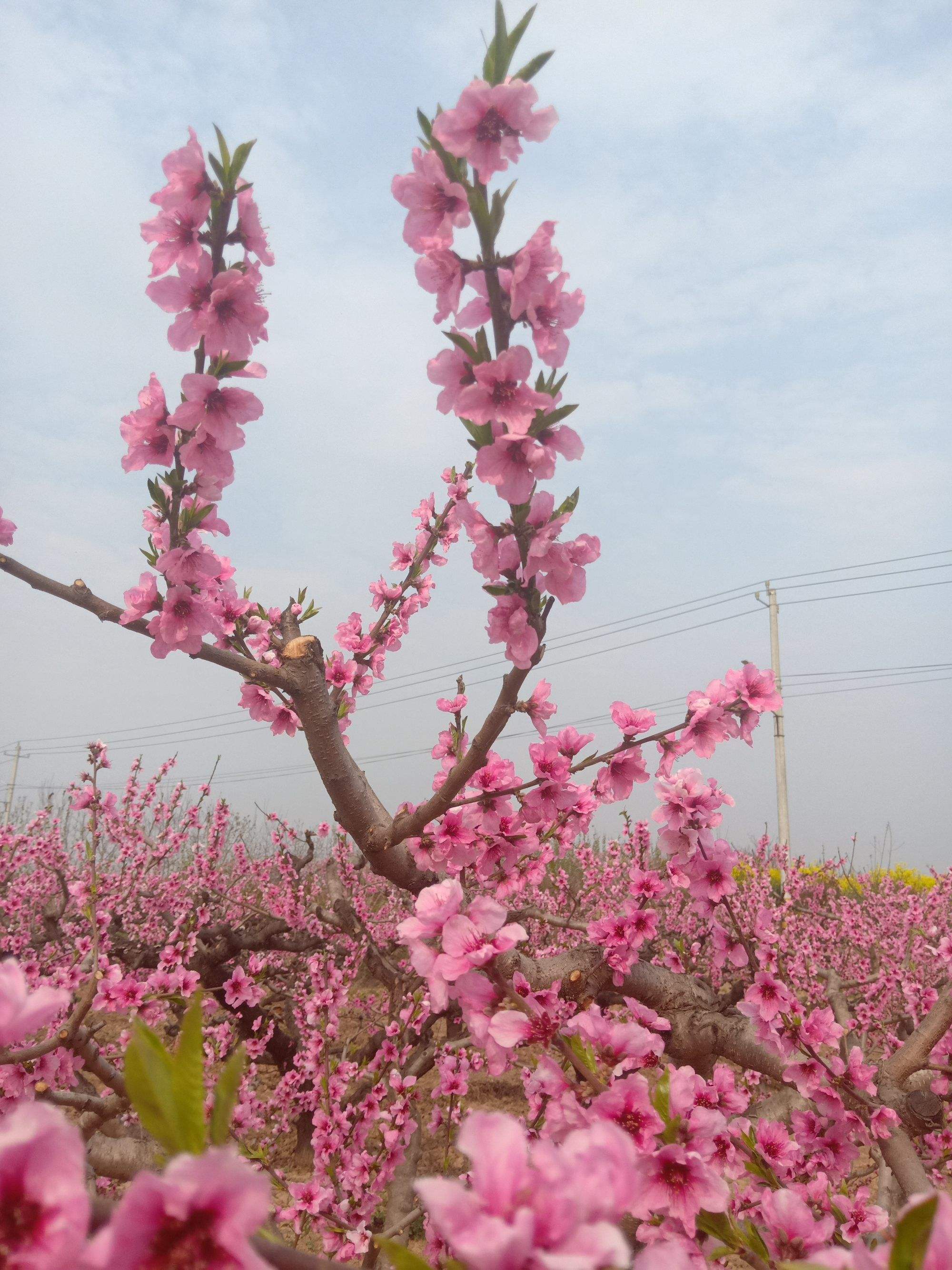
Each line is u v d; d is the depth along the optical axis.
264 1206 0.56
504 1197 0.64
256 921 8.80
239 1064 0.68
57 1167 0.55
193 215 2.03
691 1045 3.41
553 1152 0.68
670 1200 1.31
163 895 8.58
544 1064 1.45
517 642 2.10
